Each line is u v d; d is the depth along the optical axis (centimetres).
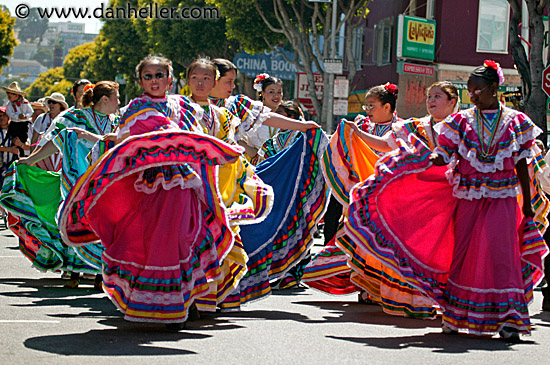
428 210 664
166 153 593
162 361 512
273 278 768
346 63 3578
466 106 3011
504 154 623
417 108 2966
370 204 677
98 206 607
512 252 623
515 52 1709
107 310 720
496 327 620
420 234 664
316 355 545
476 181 632
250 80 3997
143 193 605
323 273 795
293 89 4331
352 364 521
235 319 695
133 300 595
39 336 584
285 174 772
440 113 702
